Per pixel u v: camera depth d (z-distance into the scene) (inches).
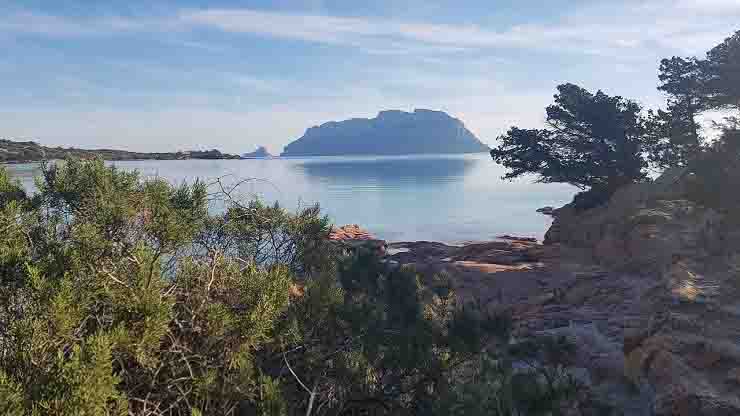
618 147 1753.2
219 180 255.0
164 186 228.2
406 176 7037.4
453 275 1027.9
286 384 225.6
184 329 183.9
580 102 1822.1
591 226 1478.8
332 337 248.5
